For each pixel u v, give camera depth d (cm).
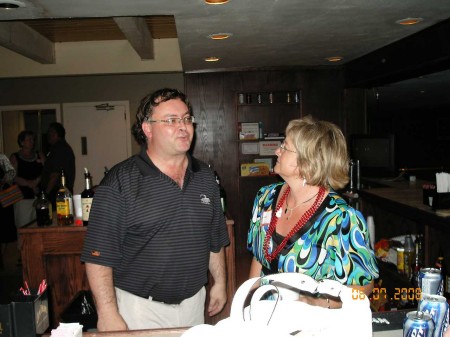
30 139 505
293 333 88
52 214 321
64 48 551
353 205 387
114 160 617
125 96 610
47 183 475
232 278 279
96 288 156
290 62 504
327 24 319
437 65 346
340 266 135
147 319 169
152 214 162
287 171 146
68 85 608
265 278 98
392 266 302
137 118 172
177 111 161
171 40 548
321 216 140
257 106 555
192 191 171
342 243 135
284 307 92
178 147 161
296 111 556
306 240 140
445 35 314
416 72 388
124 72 554
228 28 321
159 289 167
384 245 320
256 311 92
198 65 502
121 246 163
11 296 113
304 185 147
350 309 88
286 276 97
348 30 341
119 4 253
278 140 553
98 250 155
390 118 1381
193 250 170
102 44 551
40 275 277
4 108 607
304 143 141
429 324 92
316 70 540
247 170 546
